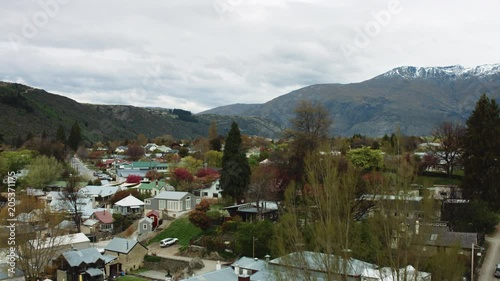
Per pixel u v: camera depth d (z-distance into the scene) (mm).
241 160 84938
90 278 63781
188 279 46406
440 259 39312
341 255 34875
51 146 151875
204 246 72875
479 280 50375
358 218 56594
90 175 150000
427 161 96875
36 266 60656
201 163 134500
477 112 73812
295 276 34094
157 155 199125
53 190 119188
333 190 37906
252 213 77625
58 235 71375
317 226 36969
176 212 89250
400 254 36594
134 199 102312
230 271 49719
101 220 91375
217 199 93500
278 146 153750
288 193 49562
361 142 136875
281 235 40281
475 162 71625
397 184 37781
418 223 38094
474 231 64125
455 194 76750
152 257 71188
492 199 70000
